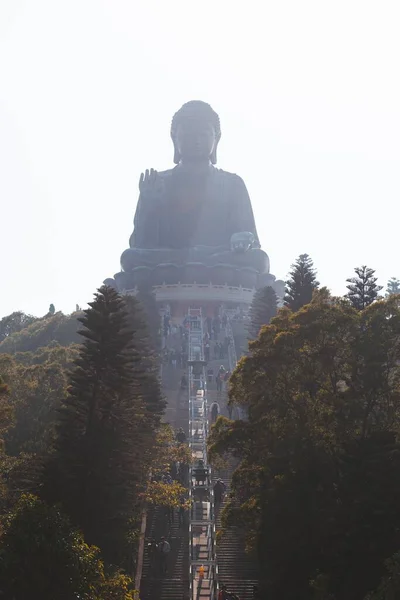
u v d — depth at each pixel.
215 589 38.97
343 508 31.34
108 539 37.19
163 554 41.59
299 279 62.78
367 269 49.53
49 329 112.00
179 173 134.50
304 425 35.97
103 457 38.00
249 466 39.75
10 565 26.06
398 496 30.50
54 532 27.23
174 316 118.50
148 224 132.00
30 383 56.19
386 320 36.56
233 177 137.12
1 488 40.62
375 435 32.44
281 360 37.91
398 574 25.78
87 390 39.88
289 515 33.12
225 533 44.69
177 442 55.00
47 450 42.91
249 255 125.38
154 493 43.44
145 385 54.34
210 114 137.50
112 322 40.94
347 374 38.25
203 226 131.75
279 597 32.62
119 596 28.19
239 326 101.88
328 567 31.03
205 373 78.38
